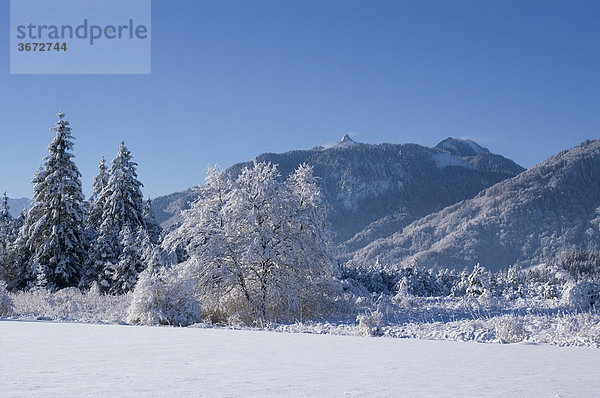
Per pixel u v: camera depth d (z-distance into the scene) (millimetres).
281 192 23594
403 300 25250
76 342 8031
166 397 3076
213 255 22328
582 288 23938
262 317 21453
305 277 23469
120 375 4191
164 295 18516
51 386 3492
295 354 6750
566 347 10000
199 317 19062
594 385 4109
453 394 3455
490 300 25453
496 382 4211
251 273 23188
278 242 22719
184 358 5859
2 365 4844
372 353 7234
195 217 23688
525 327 15156
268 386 3672
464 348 8734
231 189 24234
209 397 3102
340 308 23844
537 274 83562
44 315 19266
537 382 4266
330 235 24250
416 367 5375
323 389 3564
